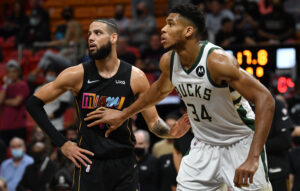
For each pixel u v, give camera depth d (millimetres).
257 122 4621
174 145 7973
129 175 5680
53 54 13422
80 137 5641
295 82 10586
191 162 5402
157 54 13664
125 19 16266
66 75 5566
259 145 4551
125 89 5613
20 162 10656
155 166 8812
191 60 4949
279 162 7566
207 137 5312
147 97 5422
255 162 4512
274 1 13891
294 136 9172
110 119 5445
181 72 5047
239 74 4715
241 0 15555
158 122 5992
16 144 10555
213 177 5316
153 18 15922
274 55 9398
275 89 9750
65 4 19297
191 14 4883
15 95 12664
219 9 15289
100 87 5582
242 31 13703
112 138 5574
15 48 16625
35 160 9789
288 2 16719
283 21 13727
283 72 9695
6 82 13453
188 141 7770
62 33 15914
